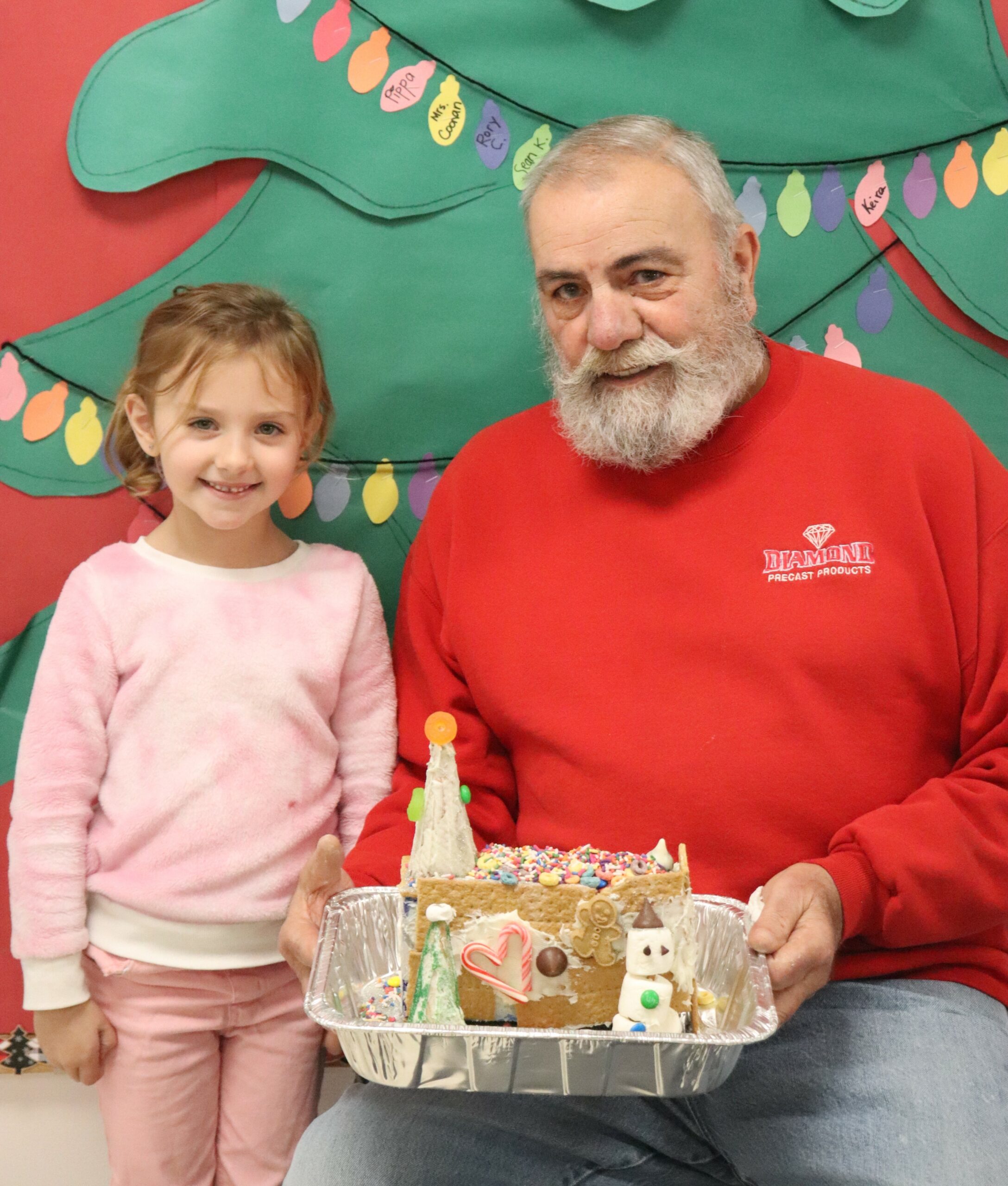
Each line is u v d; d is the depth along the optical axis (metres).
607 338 1.33
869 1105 1.16
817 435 1.39
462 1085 1.00
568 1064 0.98
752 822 1.29
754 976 1.07
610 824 1.34
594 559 1.41
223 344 1.39
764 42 1.66
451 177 1.66
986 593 1.33
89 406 1.67
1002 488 1.39
